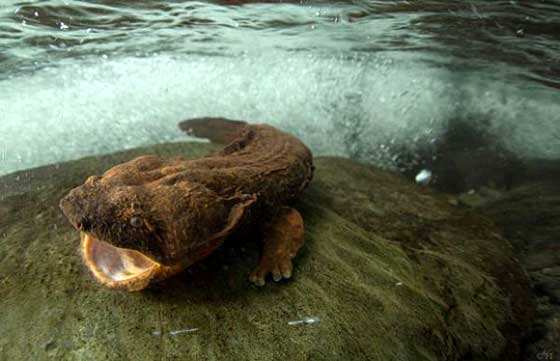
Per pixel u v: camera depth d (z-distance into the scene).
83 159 0.31
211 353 0.16
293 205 0.29
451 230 0.29
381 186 0.35
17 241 0.21
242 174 0.22
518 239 0.35
